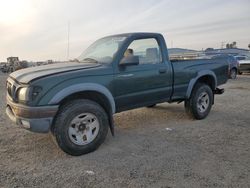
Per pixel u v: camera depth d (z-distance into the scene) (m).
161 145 4.75
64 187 3.33
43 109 3.98
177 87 5.91
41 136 5.21
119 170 3.77
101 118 4.51
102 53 5.27
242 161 4.06
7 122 6.24
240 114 7.14
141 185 3.36
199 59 6.62
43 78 4.05
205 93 6.52
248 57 23.47
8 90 4.62
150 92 5.39
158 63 5.57
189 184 3.37
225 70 7.23
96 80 4.50
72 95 4.32
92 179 3.52
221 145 4.75
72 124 4.24
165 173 3.67
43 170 3.79
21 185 3.37
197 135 5.31
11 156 4.28
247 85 14.43
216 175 3.61
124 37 5.21
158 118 6.71
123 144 4.82
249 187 3.30
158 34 5.65
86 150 4.35
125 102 5.02
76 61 5.45
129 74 4.97
